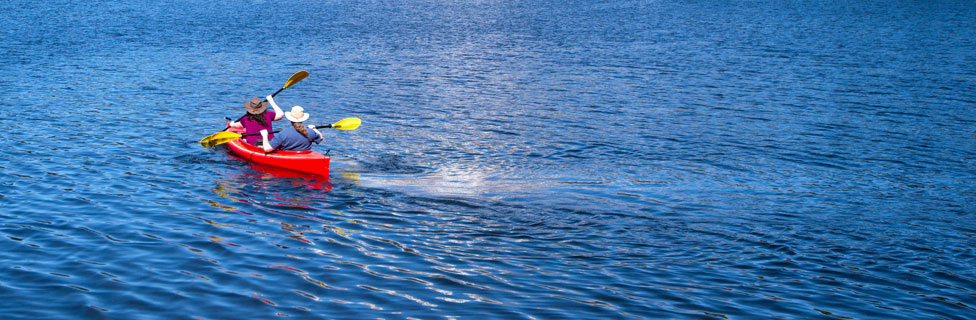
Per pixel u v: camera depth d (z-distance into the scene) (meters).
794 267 9.01
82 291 7.84
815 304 7.88
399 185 12.88
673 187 13.09
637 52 34.69
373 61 30.89
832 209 11.78
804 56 33.22
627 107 21.66
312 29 42.88
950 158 16.02
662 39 40.09
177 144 15.70
